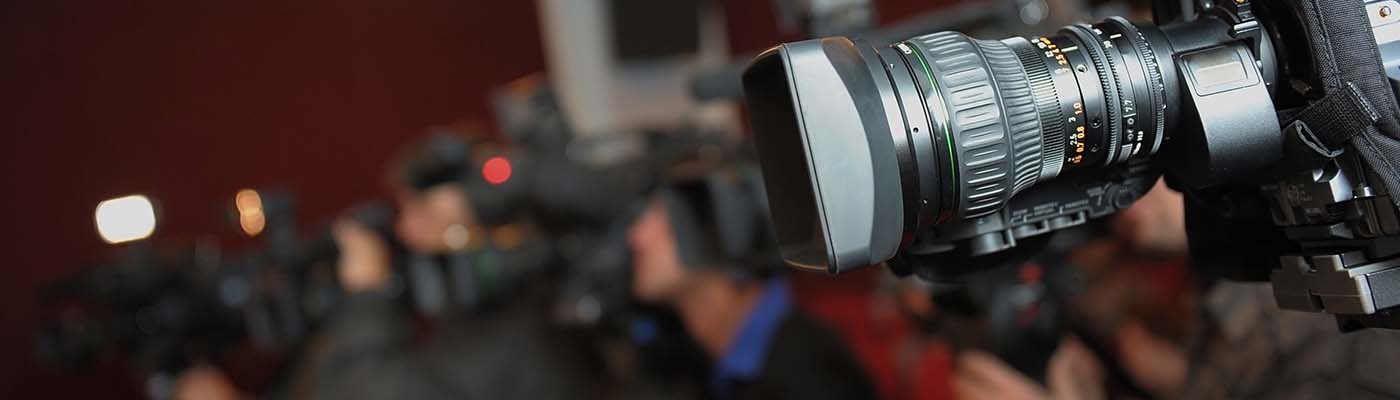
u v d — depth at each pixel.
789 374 1.46
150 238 2.93
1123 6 1.09
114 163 3.06
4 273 2.92
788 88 0.74
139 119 3.10
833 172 0.68
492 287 1.97
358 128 3.38
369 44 3.41
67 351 2.30
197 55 3.18
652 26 3.05
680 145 1.50
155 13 3.14
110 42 3.08
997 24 1.07
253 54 3.26
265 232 2.26
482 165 1.84
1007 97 0.73
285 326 2.20
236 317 2.23
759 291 1.53
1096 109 0.75
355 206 3.35
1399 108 0.69
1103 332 1.29
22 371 2.92
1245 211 0.81
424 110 3.47
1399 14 0.72
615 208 1.60
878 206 0.69
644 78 3.09
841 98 0.69
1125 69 0.76
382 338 2.05
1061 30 0.80
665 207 1.53
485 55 3.58
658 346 1.69
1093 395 1.33
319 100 3.33
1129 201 0.82
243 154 3.22
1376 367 0.78
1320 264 0.73
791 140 0.75
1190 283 1.25
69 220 3.00
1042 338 1.17
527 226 1.89
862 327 1.95
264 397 2.45
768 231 1.32
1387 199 0.69
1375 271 0.71
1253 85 0.74
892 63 0.72
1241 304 0.91
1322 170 0.72
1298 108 0.76
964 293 1.15
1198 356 0.97
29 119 2.97
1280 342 0.86
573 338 2.02
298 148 3.29
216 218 3.17
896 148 0.70
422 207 1.97
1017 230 0.80
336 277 2.19
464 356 2.02
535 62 3.64
